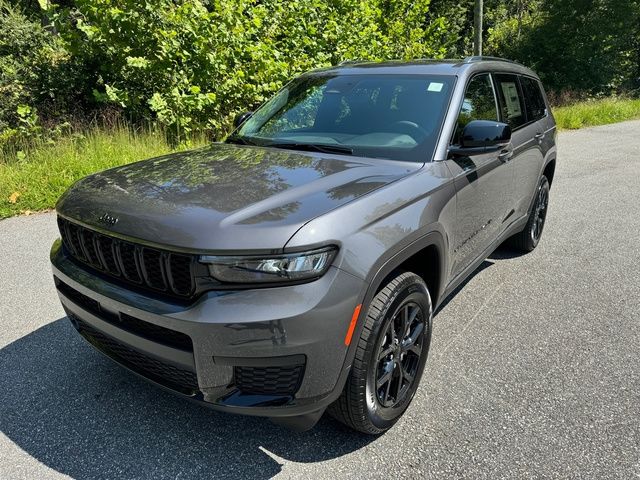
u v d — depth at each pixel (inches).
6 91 359.3
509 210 163.2
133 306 83.3
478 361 127.3
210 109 334.0
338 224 82.3
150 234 80.9
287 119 138.9
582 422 104.9
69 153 271.9
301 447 97.1
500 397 112.9
